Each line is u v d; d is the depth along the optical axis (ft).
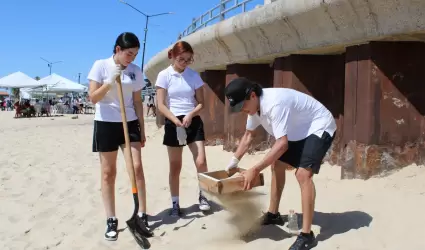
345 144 19.61
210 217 16.74
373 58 18.21
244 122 29.01
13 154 34.47
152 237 15.16
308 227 13.05
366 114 18.38
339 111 23.31
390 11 16.79
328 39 20.44
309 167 12.98
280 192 15.06
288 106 12.75
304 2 20.39
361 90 18.71
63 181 24.00
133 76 15.56
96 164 29.01
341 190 17.81
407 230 13.74
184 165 26.12
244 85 12.80
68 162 29.99
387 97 18.28
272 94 12.83
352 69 19.31
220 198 14.08
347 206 16.05
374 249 12.91
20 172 26.76
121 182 22.85
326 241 13.52
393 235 13.58
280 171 14.82
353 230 14.11
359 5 17.61
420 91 18.40
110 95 15.14
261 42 25.59
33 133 53.67
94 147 15.42
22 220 17.95
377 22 17.49
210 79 34.17
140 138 15.96
